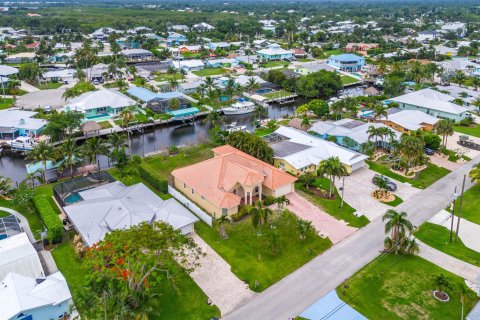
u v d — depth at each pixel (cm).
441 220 8281
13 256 6372
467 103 16650
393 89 18038
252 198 8975
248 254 7156
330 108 15162
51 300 5594
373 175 10338
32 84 19488
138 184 8931
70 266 6700
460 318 5703
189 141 13375
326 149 10931
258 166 9388
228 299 6112
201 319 5716
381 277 6550
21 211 8450
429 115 14262
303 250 7269
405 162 10388
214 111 14675
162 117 14750
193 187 8769
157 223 6169
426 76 19662
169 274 6034
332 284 6406
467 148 12275
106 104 15150
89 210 7725
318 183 9812
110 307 5031
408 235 7388
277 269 6788
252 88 17938
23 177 10775
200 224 8081
